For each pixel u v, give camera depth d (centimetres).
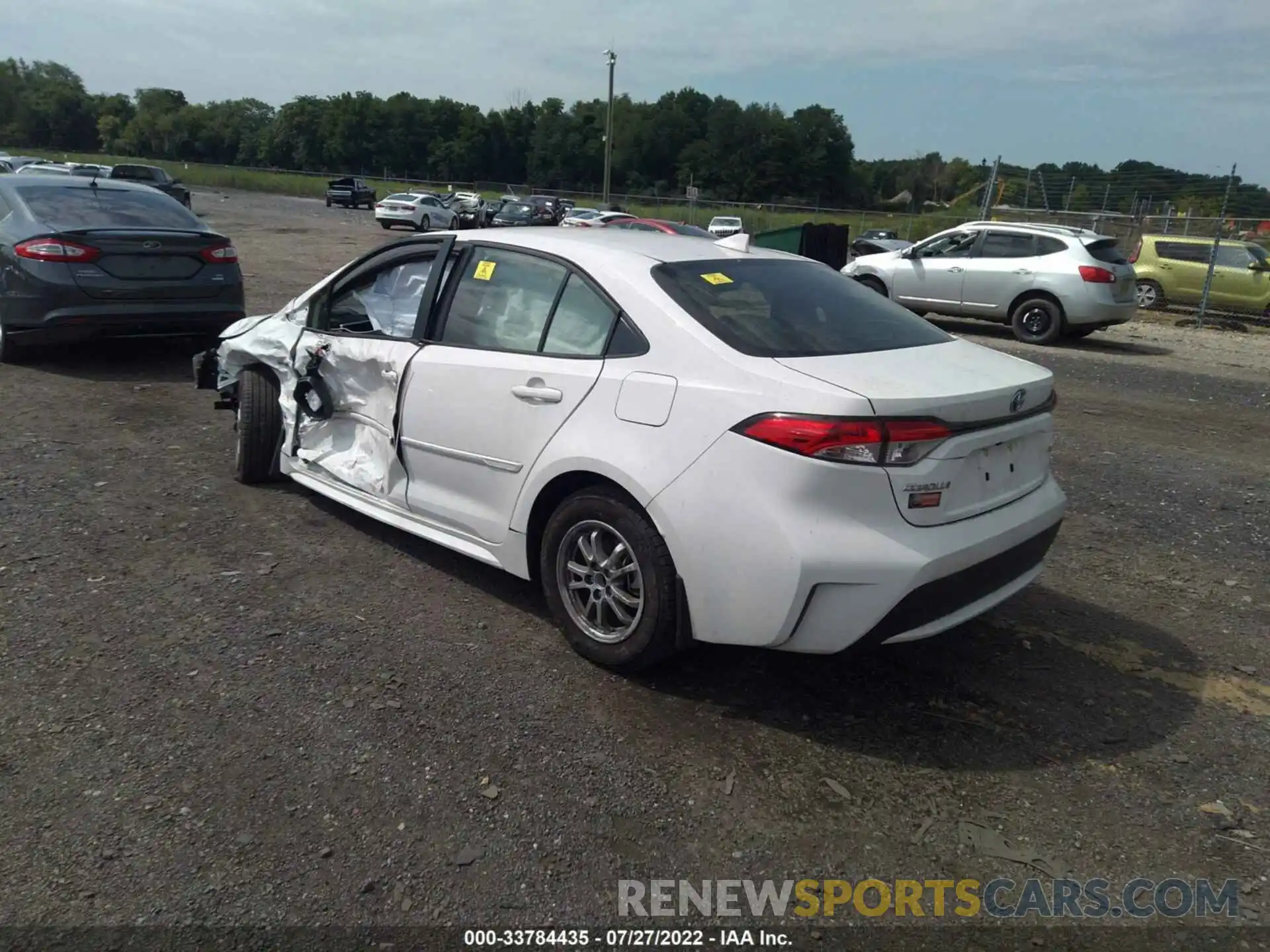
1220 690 388
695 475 333
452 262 449
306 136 10656
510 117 10519
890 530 315
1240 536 571
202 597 429
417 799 299
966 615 339
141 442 655
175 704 343
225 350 583
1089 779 325
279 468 569
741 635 332
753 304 378
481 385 409
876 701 368
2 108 11644
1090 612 458
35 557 460
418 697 356
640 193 10038
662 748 332
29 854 269
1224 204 1783
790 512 316
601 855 280
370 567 471
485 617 423
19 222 816
